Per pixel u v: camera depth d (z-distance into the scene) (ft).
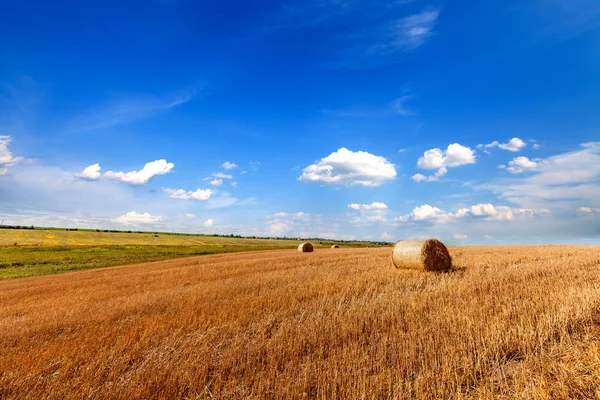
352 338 18.69
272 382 14.34
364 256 79.66
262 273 52.24
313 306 26.25
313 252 111.65
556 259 49.60
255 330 21.39
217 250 177.17
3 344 23.00
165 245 208.54
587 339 16.43
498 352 15.52
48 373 17.11
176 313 27.37
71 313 31.24
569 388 12.56
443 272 43.34
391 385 13.25
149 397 14.01
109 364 17.35
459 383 13.01
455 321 19.63
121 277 62.34
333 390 12.80
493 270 40.01
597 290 24.34
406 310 23.20
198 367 15.99
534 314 20.07
